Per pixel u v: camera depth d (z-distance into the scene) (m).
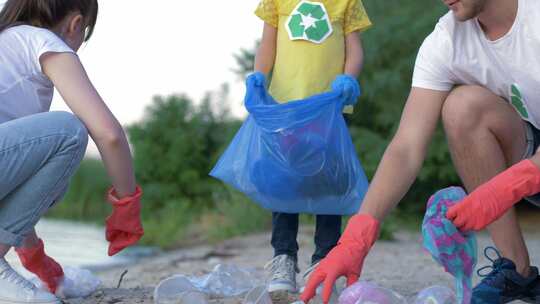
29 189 2.91
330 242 3.78
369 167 10.31
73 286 3.56
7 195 2.94
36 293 2.96
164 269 6.20
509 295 3.06
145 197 12.95
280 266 3.69
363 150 10.50
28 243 3.36
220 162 3.69
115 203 2.93
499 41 3.01
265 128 3.51
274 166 3.52
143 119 13.89
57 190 2.96
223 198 12.01
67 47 2.95
